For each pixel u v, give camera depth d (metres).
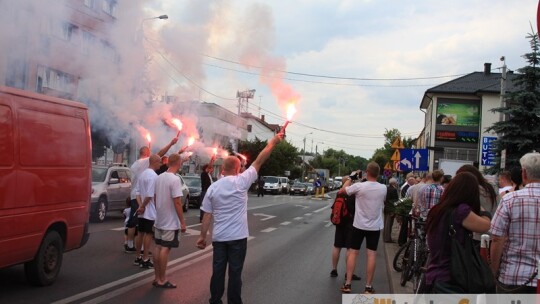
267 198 41.00
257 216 21.08
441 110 52.09
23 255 6.52
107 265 8.74
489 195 5.87
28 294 6.60
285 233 15.34
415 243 7.67
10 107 6.27
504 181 6.94
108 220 16.30
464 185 4.04
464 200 4.02
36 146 6.70
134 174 9.70
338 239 8.87
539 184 4.11
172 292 7.09
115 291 7.00
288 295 7.33
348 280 7.68
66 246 7.48
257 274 8.81
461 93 51.31
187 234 13.55
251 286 7.85
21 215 6.39
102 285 7.31
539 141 16.66
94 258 9.32
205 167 17.92
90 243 11.00
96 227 14.07
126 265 8.80
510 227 4.09
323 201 40.50
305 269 9.44
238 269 5.77
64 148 7.34
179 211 7.27
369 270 7.56
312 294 7.43
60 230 7.39
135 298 6.70
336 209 8.84
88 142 8.01
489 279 3.84
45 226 6.89
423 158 19.66
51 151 7.02
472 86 52.47
